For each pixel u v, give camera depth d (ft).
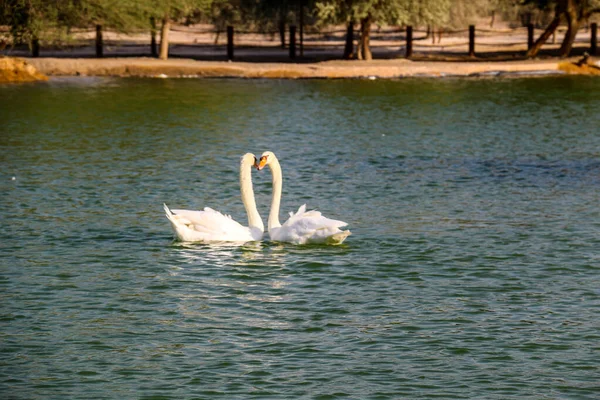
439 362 35.70
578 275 46.91
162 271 46.88
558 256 50.31
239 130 98.73
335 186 70.38
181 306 41.78
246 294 43.32
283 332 38.65
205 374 34.58
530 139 93.91
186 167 77.36
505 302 42.63
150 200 64.85
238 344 37.37
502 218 59.36
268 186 70.64
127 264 48.21
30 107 115.75
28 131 96.63
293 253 50.14
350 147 88.48
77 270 47.29
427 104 121.80
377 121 106.52
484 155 84.38
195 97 127.75
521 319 40.40
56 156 81.76
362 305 41.96
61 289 44.27
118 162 79.05
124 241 52.90
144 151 84.94
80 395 32.86
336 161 80.84
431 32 238.68
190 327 39.22
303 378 34.19
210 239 52.13
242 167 53.78
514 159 82.23
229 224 52.60
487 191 68.39
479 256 50.19
